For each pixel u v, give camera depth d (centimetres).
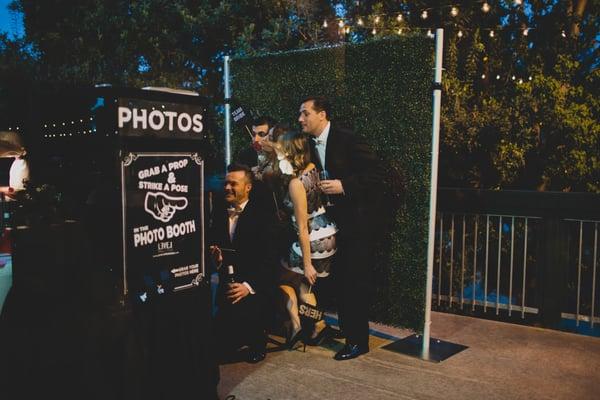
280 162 365
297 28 757
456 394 319
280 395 317
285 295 383
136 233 239
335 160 377
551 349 393
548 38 751
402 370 355
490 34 677
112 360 237
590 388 329
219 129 782
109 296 235
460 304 487
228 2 798
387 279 404
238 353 372
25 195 241
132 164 236
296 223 365
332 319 463
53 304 224
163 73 811
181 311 259
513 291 594
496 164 614
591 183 625
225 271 366
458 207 474
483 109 650
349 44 411
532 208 440
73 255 229
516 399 313
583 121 623
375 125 401
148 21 812
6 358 217
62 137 254
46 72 773
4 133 280
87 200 239
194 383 266
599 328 552
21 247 218
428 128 377
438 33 358
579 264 433
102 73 803
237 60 481
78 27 845
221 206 370
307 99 379
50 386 223
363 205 376
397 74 388
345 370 354
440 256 495
